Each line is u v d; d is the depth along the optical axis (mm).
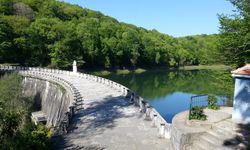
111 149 18016
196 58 175625
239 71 18438
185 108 51812
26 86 63281
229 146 15180
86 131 21609
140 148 18109
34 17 125875
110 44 123188
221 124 17969
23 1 138500
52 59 94688
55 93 48438
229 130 16828
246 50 27125
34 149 16344
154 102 57906
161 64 158250
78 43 103562
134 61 135625
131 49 134250
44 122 47188
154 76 118875
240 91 18422
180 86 86000
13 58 92188
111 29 131875
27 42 92938
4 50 86562
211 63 33219
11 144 14938
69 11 156250
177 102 58125
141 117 25516
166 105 54656
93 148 18219
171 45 170625
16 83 45594
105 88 43438
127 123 23609
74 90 38625
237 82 18562
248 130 16906
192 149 16047
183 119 19391
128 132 21266
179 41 193375
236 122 18484
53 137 20297
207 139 16250
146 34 172750
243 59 29141
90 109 28750
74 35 101438
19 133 16297
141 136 20328
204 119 18797
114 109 28625
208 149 15430
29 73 67062
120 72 126688
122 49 128500
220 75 32344
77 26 116812
